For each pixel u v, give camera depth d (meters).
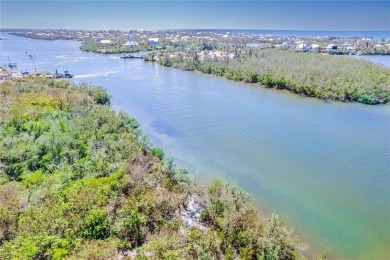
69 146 42.97
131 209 29.33
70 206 28.59
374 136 58.38
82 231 26.73
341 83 84.44
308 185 41.41
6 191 31.64
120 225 27.67
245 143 55.22
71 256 23.52
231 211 29.98
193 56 140.12
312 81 88.56
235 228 28.19
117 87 97.81
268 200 37.91
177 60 138.50
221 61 126.62
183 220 31.38
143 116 70.06
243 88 96.94
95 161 39.16
